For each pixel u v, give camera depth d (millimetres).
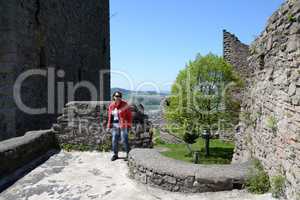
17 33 8625
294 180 3994
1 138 8602
